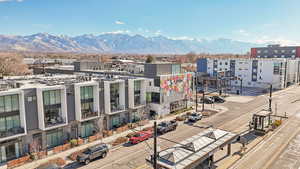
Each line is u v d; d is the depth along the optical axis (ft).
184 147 79.25
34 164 90.38
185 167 67.87
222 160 92.94
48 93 104.78
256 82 306.35
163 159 72.33
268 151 101.71
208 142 83.35
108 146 104.58
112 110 131.75
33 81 125.59
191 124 144.66
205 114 164.76
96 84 119.75
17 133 94.07
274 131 128.77
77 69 212.23
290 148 104.73
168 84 162.50
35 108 100.73
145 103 150.61
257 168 86.53
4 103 92.79
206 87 285.84
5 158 93.56
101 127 127.13
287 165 88.63
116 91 136.56
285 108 186.91
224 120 152.76
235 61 322.34
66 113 107.55
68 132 113.09
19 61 391.24
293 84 334.65
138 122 140.46
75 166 89.15
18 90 93.76
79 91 111.96
